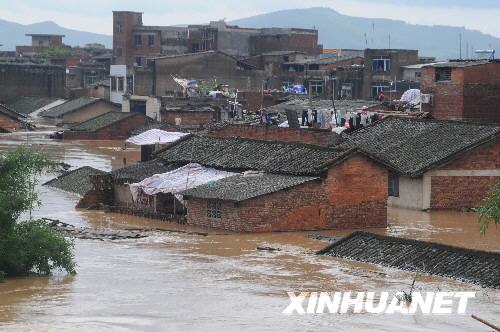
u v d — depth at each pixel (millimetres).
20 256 67000
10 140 180500
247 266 72000
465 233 88062
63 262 68750
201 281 66875
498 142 101625
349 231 88188
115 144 178125
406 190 102500
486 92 138500
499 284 65250
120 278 67562
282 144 98312
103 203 103312
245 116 170375
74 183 115000
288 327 56062
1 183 68562
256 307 60156
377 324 56938
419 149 104188
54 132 195875
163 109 189000
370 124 118188
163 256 75562
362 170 89562
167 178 97625
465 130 104500
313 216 87750
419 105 144250
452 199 101000
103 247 79188
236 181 91312
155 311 59000
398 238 74688
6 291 63188
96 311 58781
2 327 55000
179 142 110500
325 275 69000
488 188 101062
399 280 67562
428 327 56438
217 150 104188
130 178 101188
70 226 89688
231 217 86625
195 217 90500
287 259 74688
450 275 68188
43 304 60156
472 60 145375
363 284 66312
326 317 58125
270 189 86312
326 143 108938
